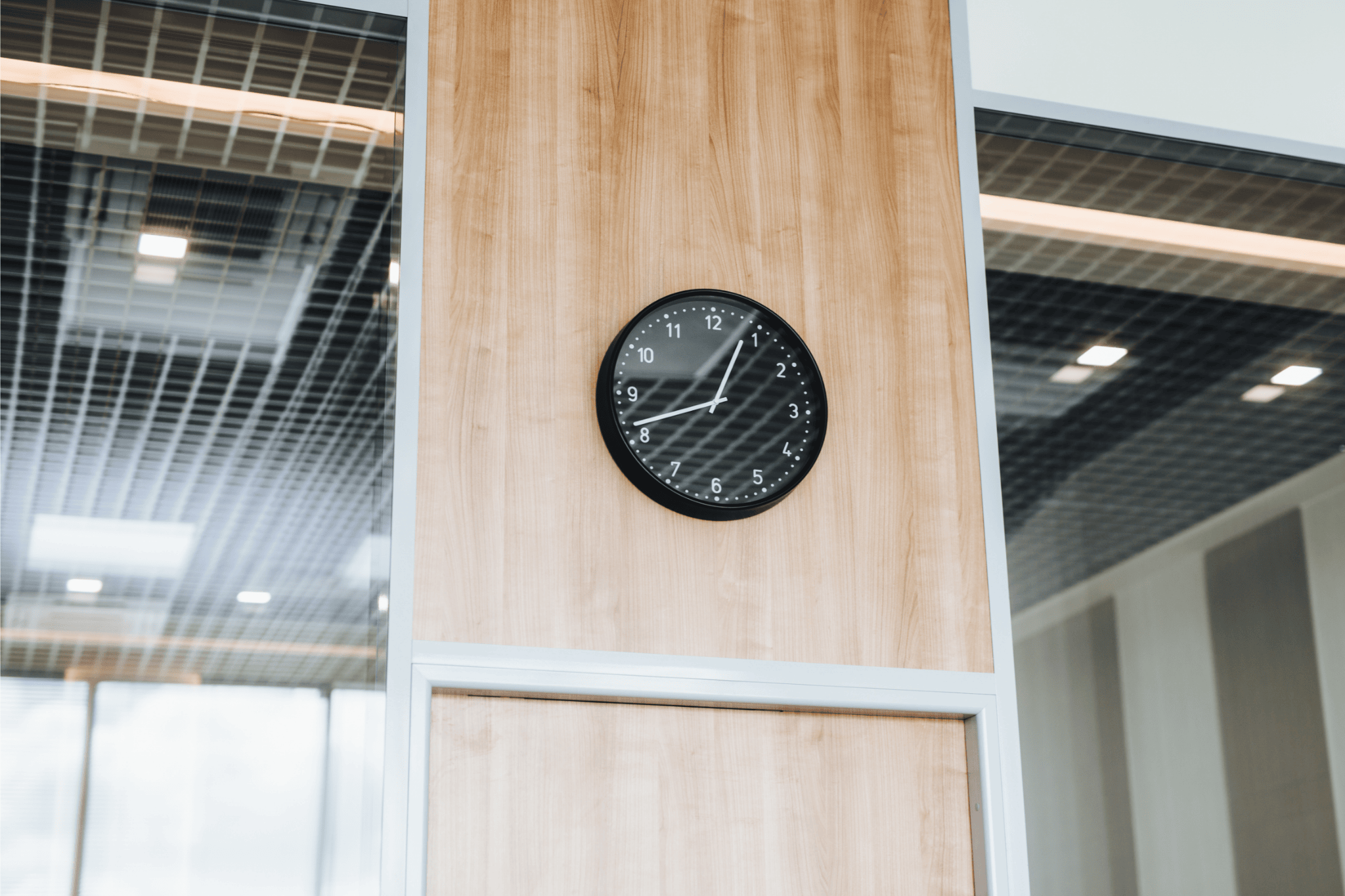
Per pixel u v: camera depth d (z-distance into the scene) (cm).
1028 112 274
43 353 207
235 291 219
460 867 201
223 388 212
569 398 225
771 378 234
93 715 180
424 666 205
